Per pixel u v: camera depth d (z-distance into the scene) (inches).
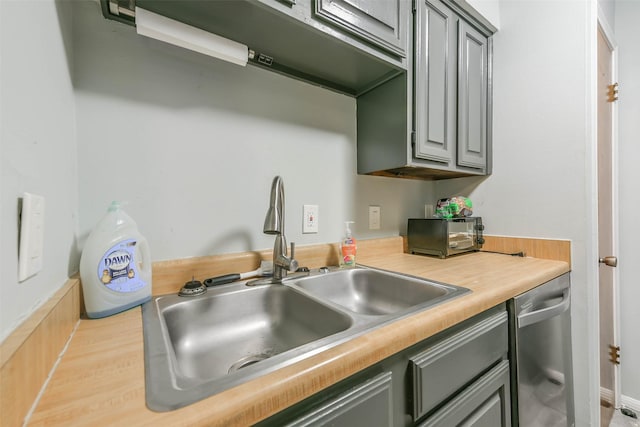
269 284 34.5
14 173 13.8
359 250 49.1
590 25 45.2
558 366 40.7
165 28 27.8
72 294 20.7
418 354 22.3
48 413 12.2
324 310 27.0
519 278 35.5
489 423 28.2
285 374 15.1
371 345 18.6
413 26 42.0
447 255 50.2
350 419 17.4
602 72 55.6
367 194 52.4
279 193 34.9
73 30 27.1
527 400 33.1
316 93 45.2
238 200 37.3
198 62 34.4
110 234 24.2
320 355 17.0
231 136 36.8
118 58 29.5
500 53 55.7
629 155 63.2
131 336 20.1
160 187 31.9
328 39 33.0
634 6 62.7
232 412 12.8
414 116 42.4
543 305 38.2
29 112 15.9
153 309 25.8
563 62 47.8
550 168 49.2
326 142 46.5
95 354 17.5
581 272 45.9
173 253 32.6
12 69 14.0
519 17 53.1
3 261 12.4
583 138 45.7
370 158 47.9
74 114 26.5
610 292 60.0
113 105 29.2
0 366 10.3
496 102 56.3
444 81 46.6
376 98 46.4
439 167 47.0
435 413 23.3
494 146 56.6
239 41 33.7
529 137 51.8
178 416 12.1
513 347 32.1
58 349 17.0
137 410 12.4
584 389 45.4
